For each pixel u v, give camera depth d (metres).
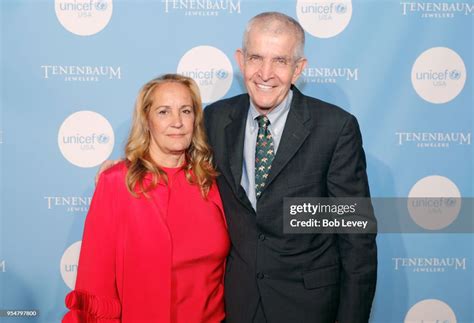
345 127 1.69
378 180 2.24
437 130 2.22
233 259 1.78
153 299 1.66
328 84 2.18
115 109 2.19
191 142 1.75
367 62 2.18
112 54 2.17
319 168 1.70
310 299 1.73
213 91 2.19
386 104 2.20
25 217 2.24
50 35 2.15
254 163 1.76
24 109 2.18
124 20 2.15
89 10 2.14
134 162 1.69
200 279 1.70
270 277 1.72
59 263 2.27
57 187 2.23
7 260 2.26
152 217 1.67
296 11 2.16
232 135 1.79
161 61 2.17
